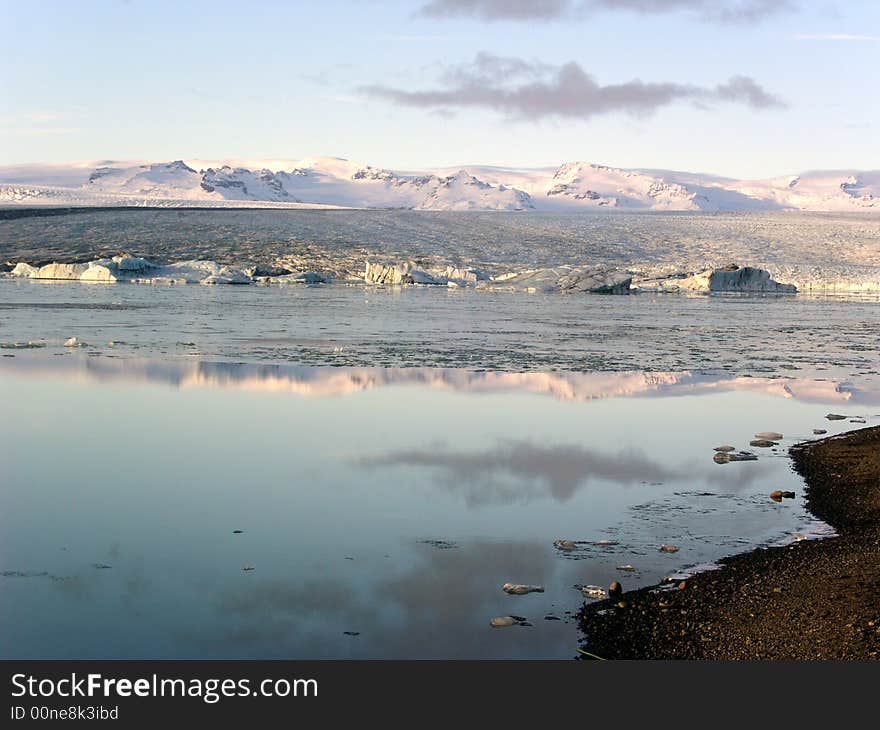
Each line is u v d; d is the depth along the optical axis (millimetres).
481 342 32375
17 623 8945
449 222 108938
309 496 13148
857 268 86438
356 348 29797
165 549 10953
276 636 8680
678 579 9969
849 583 9539
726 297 64438
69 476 14086
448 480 14047
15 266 72562
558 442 16625
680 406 20500
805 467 14766
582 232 103188
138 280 66125
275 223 102312
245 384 22500
